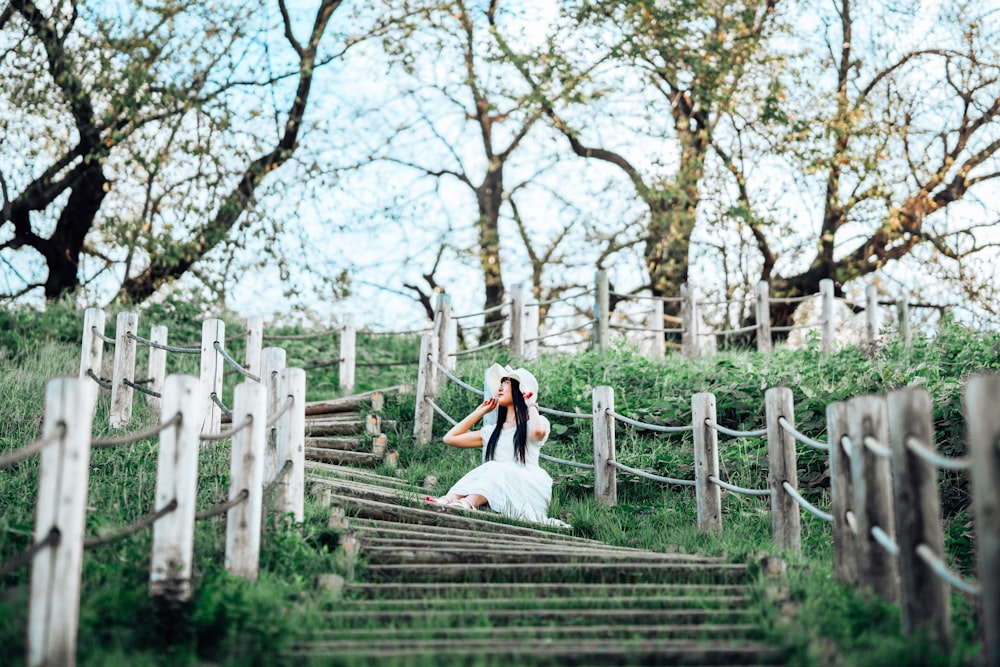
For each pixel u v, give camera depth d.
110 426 10.48
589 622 5.56
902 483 5.04
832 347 15.64
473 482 8.73
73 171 16.66
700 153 18.56
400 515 8.01
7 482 7.52
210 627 4.98
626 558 6.72
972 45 18.53
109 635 4.95
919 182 18.80
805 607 5.45
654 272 19.16
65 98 15.51
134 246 15.36
